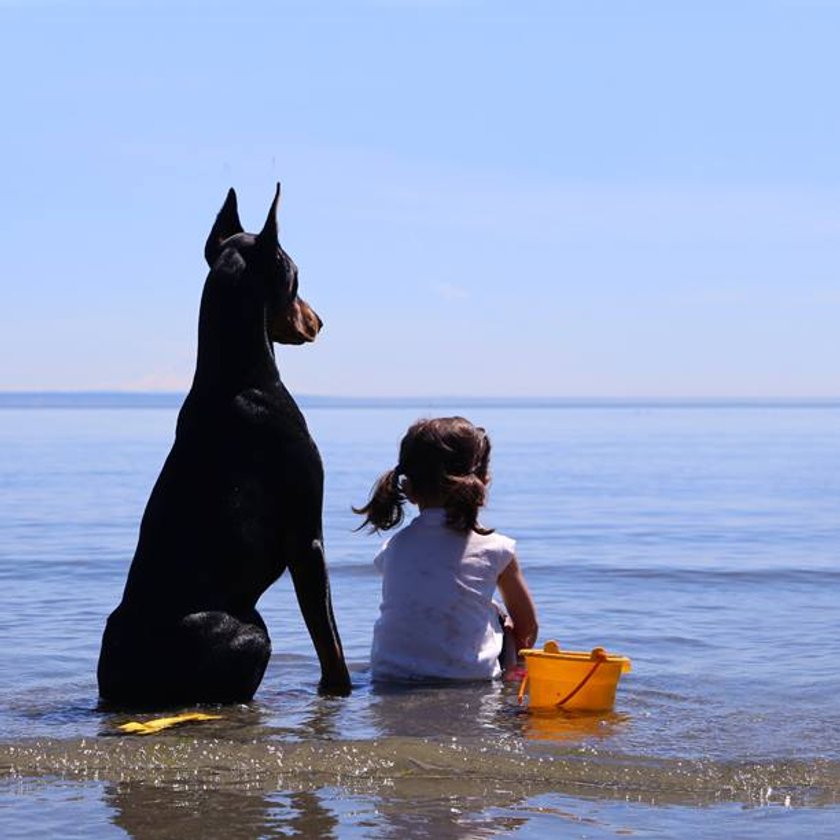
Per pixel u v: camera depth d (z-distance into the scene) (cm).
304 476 732
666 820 486
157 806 502
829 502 2262
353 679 767
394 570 773
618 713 669
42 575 1258
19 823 482
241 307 734
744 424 10612
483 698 704
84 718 655
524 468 3512
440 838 462
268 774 542
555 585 1181
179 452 719
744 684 745
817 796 517
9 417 14962
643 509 2116
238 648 684
